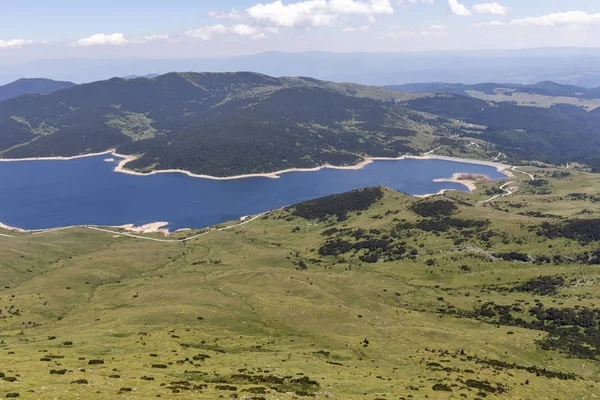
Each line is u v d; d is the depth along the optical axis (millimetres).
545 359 134875
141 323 147750
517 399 88062
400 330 145500
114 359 96938
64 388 64438
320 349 126250
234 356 111938
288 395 71625
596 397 101312
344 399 73750
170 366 93625
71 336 127500
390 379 93875
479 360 121438
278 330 148625
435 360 117688
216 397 66250
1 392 59719
